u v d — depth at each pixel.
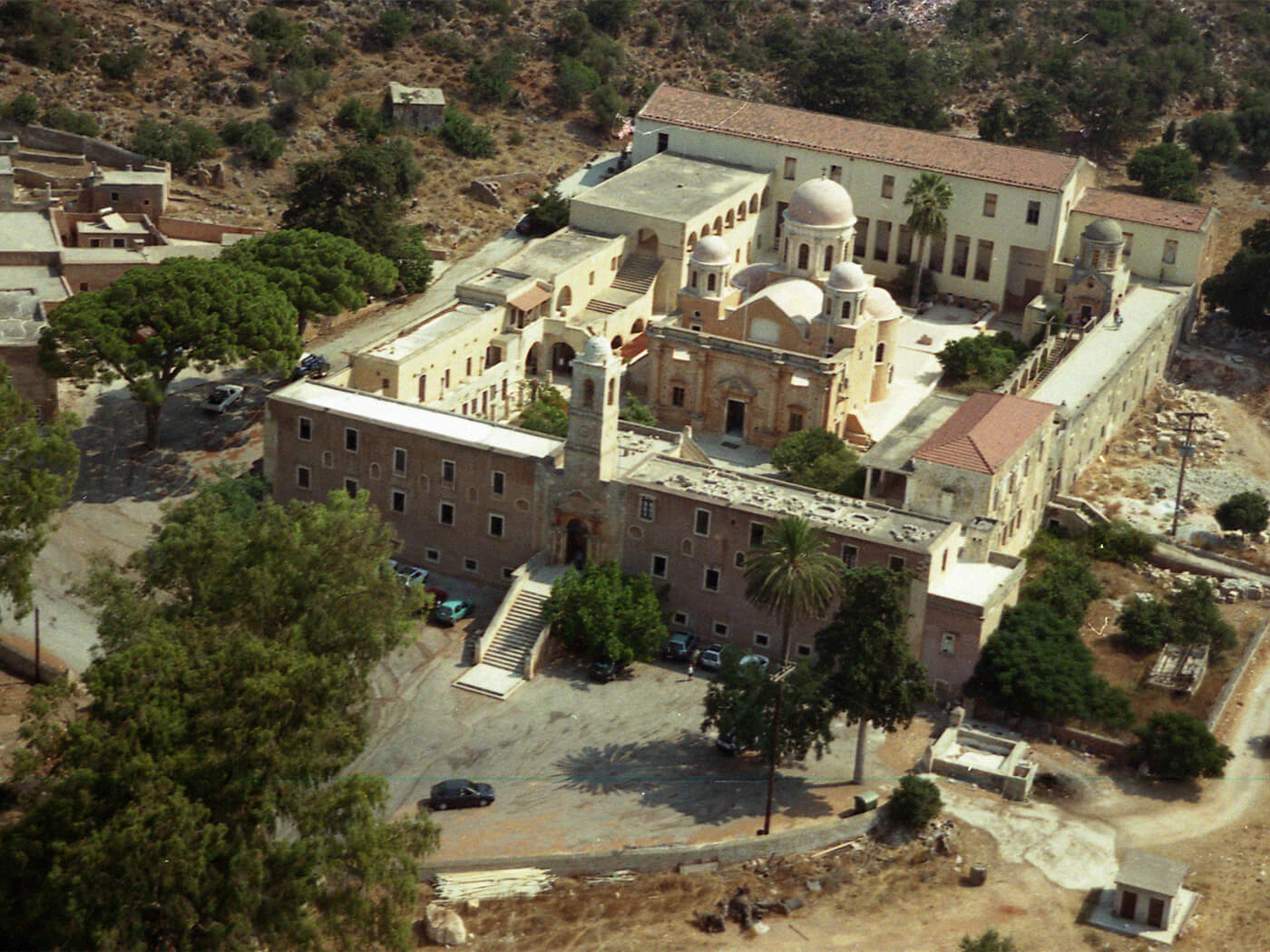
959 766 110.56
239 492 130.50
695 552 122.38
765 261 184.88
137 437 145.12
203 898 86.94
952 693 117.94
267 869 87.88
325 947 92.06
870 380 153.88
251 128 192.00
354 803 89.75
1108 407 152.50
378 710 115.00
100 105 195.00
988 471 125.00
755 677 108.44
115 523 133.88
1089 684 115.00
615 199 173.12
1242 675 121.81
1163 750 110.44
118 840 82.62
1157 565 136.25
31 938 85.12
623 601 119.94
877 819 105.88
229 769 88.56
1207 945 96.94
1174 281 174.75
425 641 122.62
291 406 132.00
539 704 116.38
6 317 148.50
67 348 139.75
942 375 163.38
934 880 101.56
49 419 143.88
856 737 114.81
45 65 199.12
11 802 97.31
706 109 187.88
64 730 93.19
